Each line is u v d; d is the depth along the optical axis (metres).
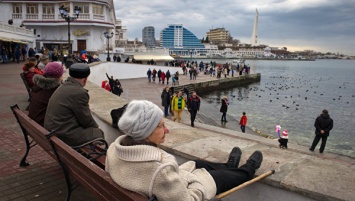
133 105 2.10
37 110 4.12
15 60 32.66
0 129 6.47
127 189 1.92
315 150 14.22
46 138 2.97
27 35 37.19
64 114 3.41
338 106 39.78
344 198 2.36
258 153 2.95
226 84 51.34
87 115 3.55
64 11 24.08
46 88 4.10
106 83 20.48
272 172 2.78
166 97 20.16
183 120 19.45
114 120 4.33
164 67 49.16
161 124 2.17
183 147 3.63
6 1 47.72
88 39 49.66
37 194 3.66
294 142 20.72
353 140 21.94
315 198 2.47
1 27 30.39
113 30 61.28
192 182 2.22
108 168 2.12
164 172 1.87
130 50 56.34
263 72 120.06
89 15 48.09
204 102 30.30
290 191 2.61
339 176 2.77
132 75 43.28
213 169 2.88
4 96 10.92
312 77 99.44
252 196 2.86
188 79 46.50
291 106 37.66
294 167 2.98
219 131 16.00
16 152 5.07
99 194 2.31
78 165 2.51
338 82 81.56
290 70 145.12
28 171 4.31
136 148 1.95
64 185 3.90
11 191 3.71
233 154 3.08
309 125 26.53
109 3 51.81
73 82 3.56
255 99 42.66
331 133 24.38
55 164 4.58
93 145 3.53
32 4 48.31
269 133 23.11
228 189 2.62
